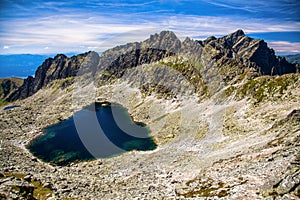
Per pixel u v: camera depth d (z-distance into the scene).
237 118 112.75
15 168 77.81
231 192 36.38
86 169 88.06
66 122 169.62
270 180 33.47
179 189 50.00
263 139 73.25
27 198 40.50
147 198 47.94
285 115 92.56
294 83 118.94
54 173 78.50
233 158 63.22
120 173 80.56
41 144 125.50
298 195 28.75
